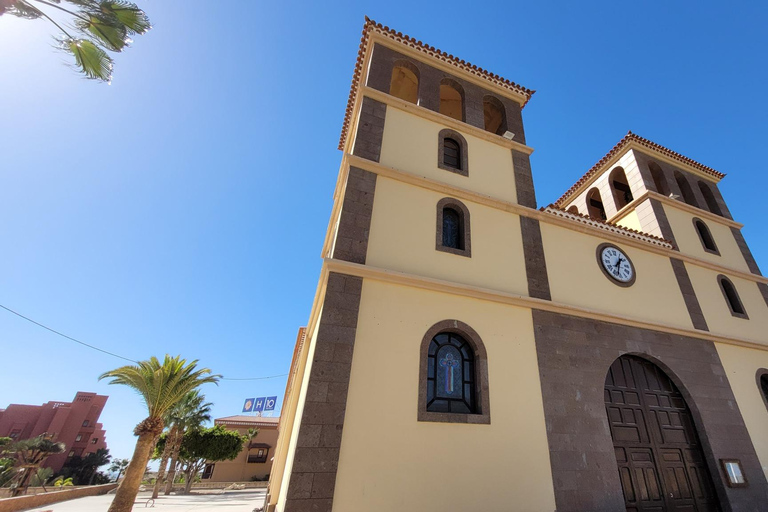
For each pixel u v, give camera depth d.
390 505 6.27
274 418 44.59
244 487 34.97
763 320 13.73
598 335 9.95
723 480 9.39
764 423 10.93
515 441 7.68
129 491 14.46
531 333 9.15
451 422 7.36
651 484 8.91
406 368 7.52
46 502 19.14
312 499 5.91
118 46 7.20
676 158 16.86
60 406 50.34
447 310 8.53
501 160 12.09
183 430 28.94
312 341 9.11
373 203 9.20
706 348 11.49
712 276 13.80
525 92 14.16
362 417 6.77
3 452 35.69
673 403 10.37
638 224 15.08
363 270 8.00
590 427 8.54
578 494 7.66
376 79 11.57
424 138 11.16
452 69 13.25
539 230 11.12
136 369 16.17
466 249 9.69
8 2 6.01
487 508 6.85
